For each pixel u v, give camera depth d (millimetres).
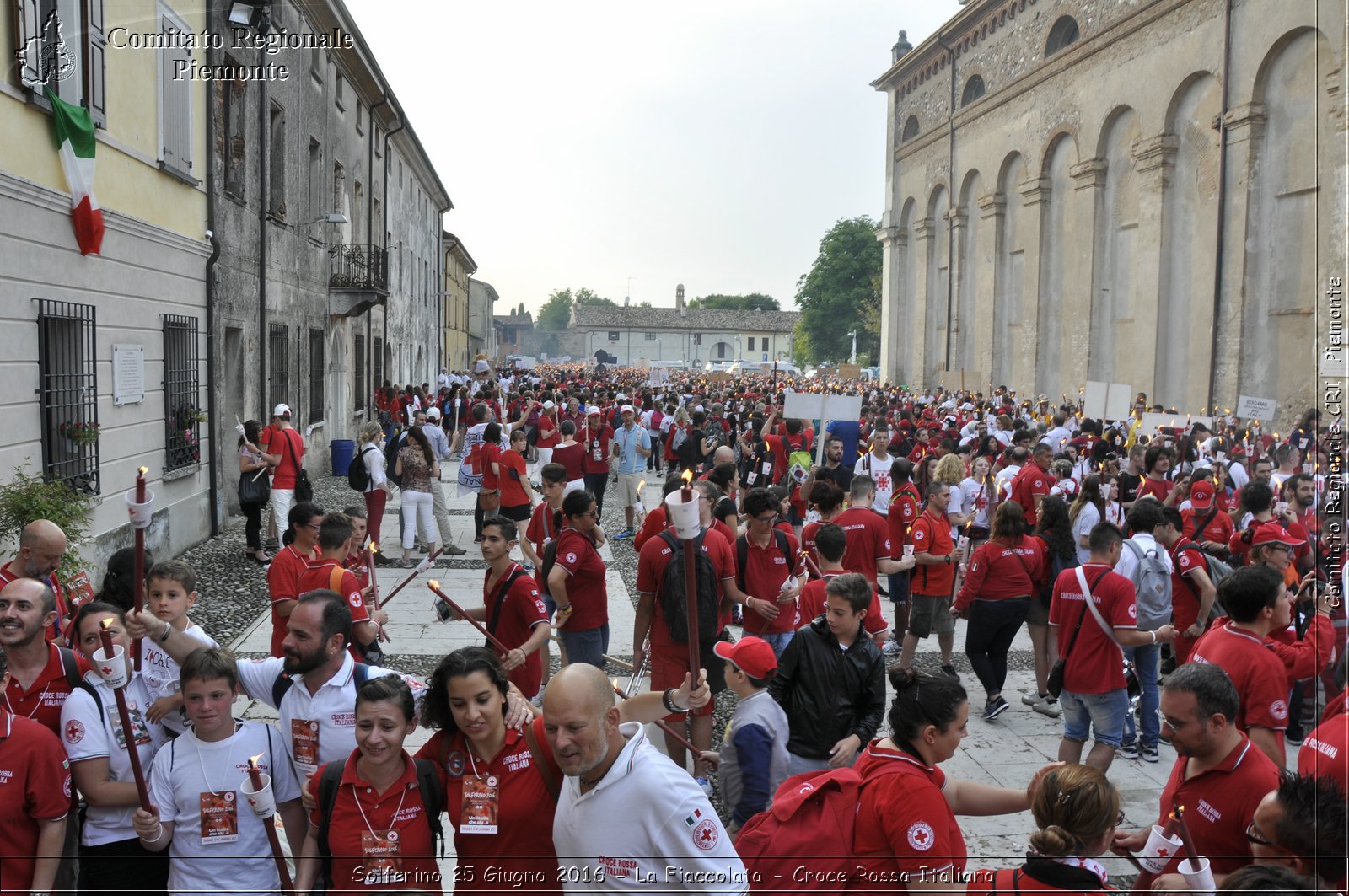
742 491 17578
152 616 4000
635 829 2959
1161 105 25219
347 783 3301
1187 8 24188
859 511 8016
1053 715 7707
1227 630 4551
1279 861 3143
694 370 89750
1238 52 22391
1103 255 28594
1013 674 8859
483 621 5910
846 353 83188
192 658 3574
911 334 44906
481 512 13555
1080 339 29297
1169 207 25266
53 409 9234
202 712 3549
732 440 20500
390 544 14047
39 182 8922
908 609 8953
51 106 9008
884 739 3430
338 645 3885
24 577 5133
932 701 3250
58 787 3551
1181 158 24938
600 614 6809
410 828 3283
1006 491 11219
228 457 15289
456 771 3324
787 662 4770
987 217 35750
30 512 7539
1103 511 9070
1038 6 32344
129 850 3775
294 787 3748
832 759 4508
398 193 34344
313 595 3893
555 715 2906
